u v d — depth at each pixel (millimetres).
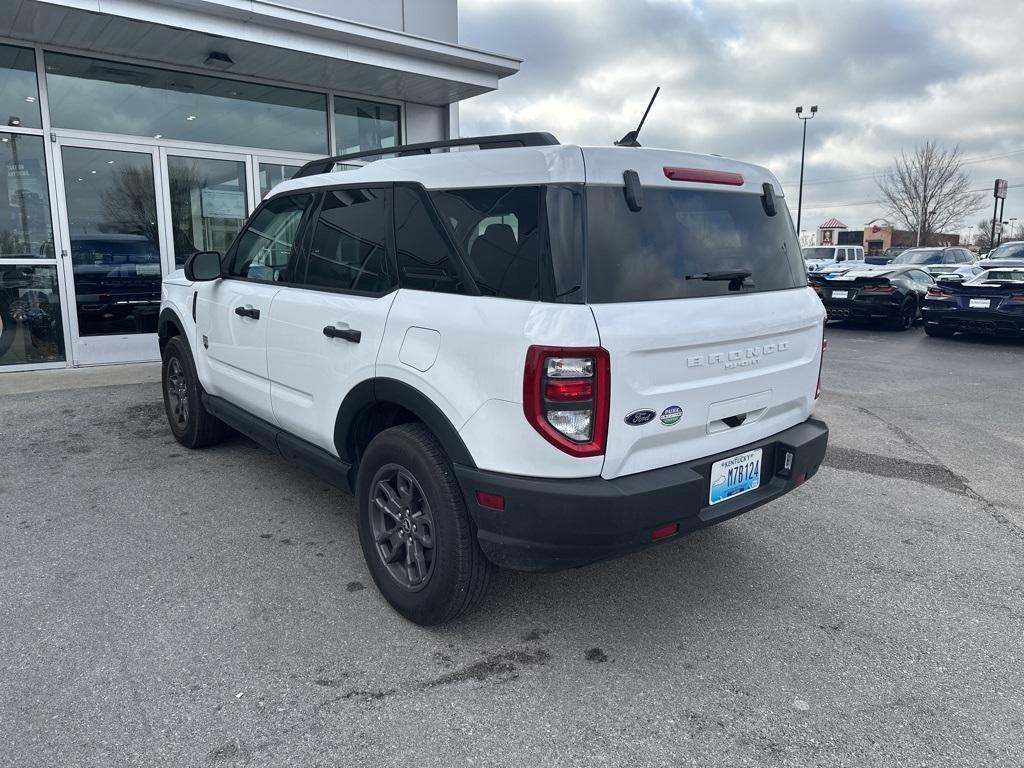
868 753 2254
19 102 7211
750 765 2197
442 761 2191
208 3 6668
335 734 2297
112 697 2447
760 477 2992
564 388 2326
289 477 4625
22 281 7496
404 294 2887
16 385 7035
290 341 3512
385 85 8969
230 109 8508
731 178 2955
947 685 2609
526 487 2424
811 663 2740
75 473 4648
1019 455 5434
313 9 8531
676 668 2699
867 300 12961
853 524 4102
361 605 3100
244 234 4203
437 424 2674
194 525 3877
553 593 3254
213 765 2148
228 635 2842
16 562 3416
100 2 6324
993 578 3459
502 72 8953
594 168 2496
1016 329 10930
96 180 7758
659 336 2465
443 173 2869
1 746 2199
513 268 2518
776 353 2982
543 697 2512
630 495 2410
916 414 6723
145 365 8109
